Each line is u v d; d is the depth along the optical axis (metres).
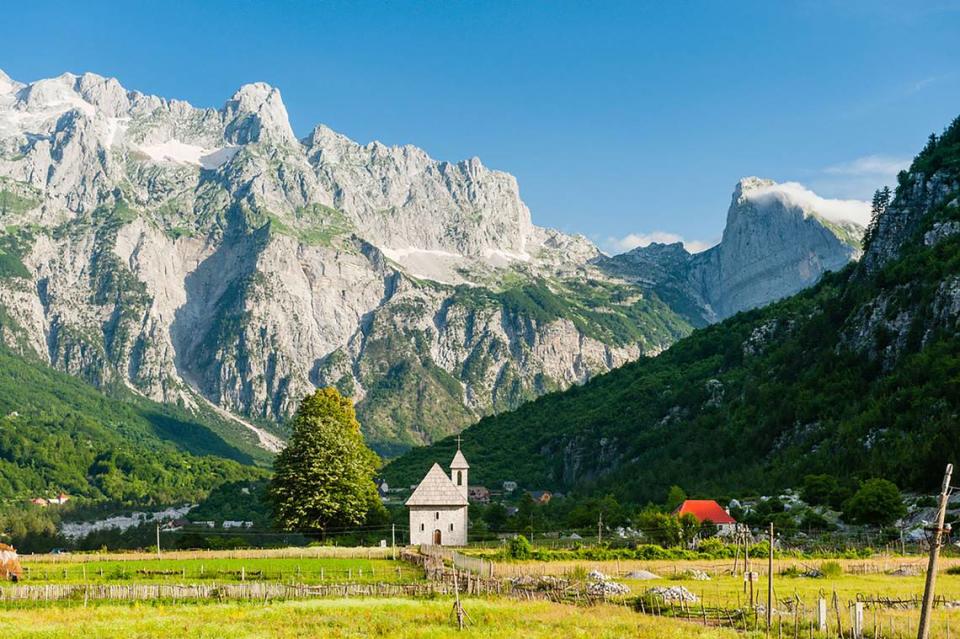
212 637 61.41
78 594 82.12
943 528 38.88
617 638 59.69
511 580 90.81
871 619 64.25
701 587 87.38
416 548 135.25
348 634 62.25
